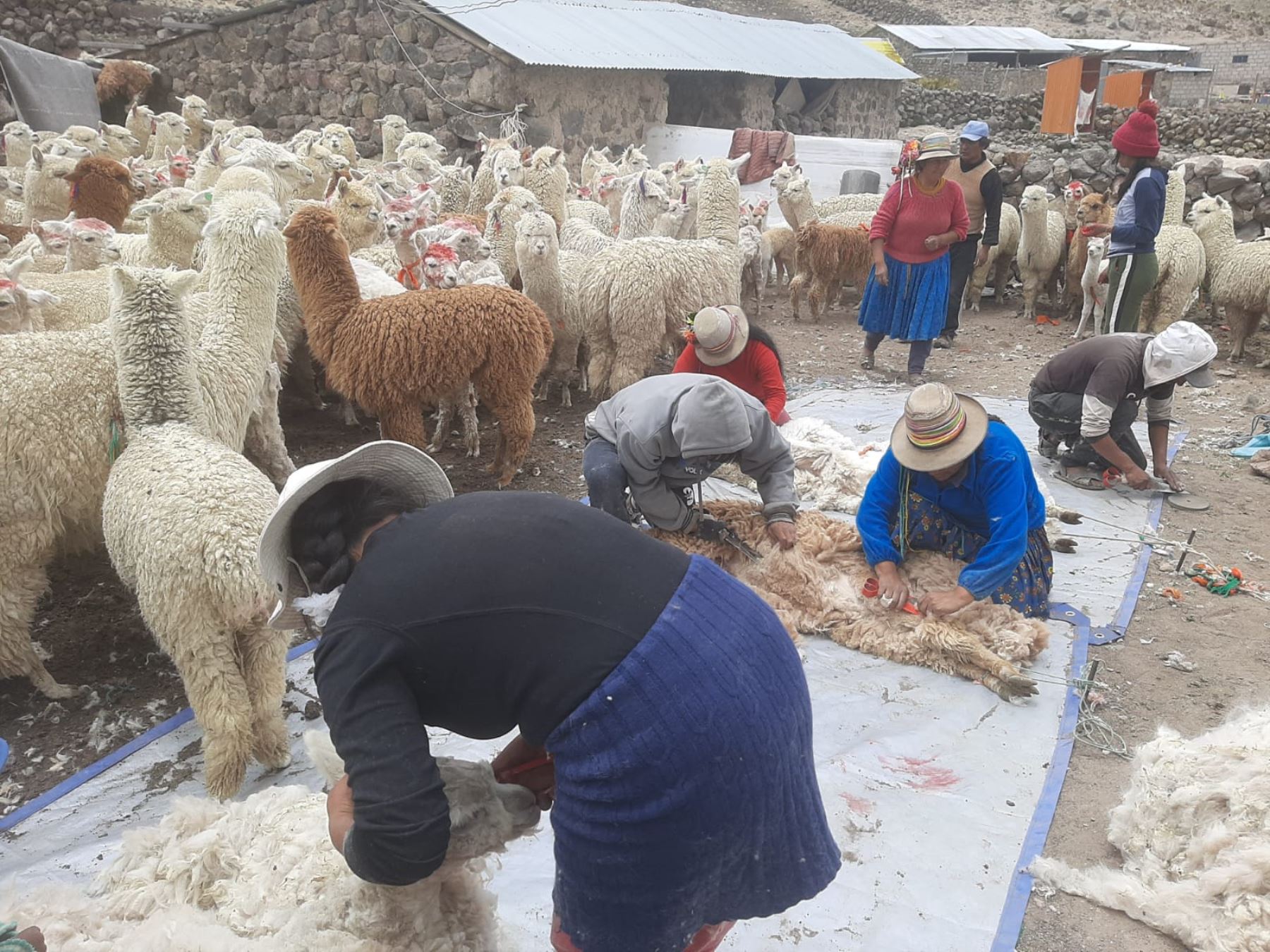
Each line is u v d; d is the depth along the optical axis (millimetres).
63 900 1975
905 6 45125
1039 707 3303
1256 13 47812
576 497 5395
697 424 3283
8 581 3398
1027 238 9945
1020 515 3383
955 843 2670
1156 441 5199
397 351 4750
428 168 10648
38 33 17812
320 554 1579
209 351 4164
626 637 1434
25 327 4516
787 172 10836
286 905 1904
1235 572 4297
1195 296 9172
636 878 1463
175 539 2785
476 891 1920
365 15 14281
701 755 1409
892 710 3266
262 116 15625
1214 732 2754
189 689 2893
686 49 16438
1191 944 2346
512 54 13156
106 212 6836
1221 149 15469
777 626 1588
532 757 1838
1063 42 35344
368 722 1417
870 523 3709
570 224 8383
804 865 1634
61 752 3238
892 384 7602
